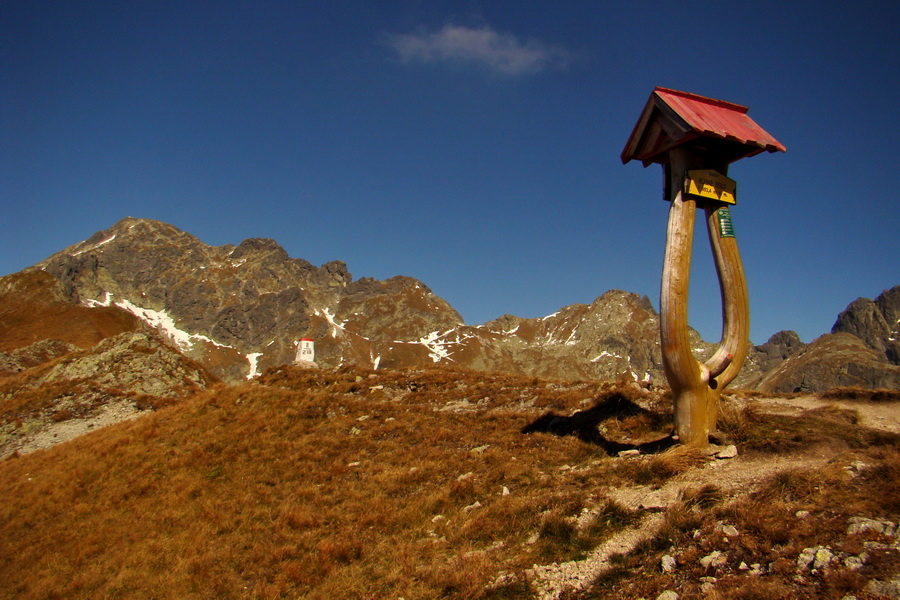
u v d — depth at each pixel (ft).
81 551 44.04
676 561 23.65
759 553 22.45
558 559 27.73
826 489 26.11
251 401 76.38
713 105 39.99
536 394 69.62
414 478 48.03
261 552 38.52
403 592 29.37
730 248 37.83
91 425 109.60
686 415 37.04
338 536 38.81
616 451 43.09
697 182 36.73
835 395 51.44
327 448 59.57
